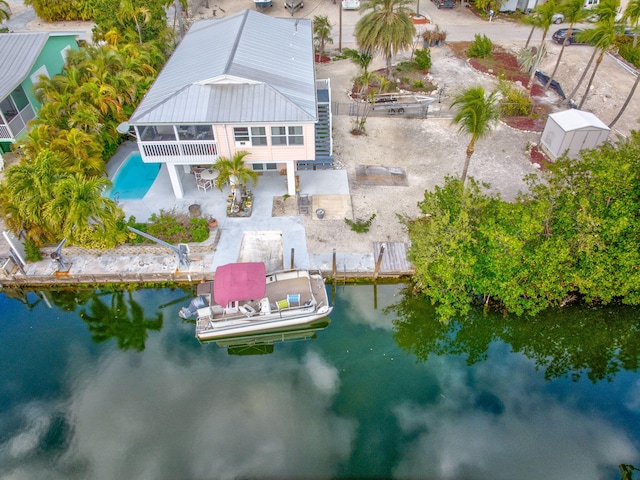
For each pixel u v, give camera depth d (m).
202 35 31.36
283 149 24.34
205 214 25.17
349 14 49.50
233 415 18.38
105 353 20.67
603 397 19.34
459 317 22.25
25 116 29.08
